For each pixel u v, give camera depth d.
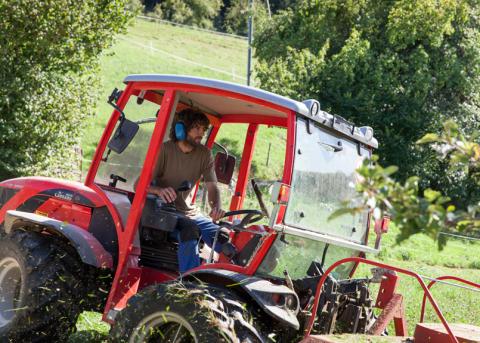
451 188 39.41
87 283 8.04
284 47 44.03
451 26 42.34
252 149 8.78
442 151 3.81
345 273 8.08
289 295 6.75
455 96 42.44
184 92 8.08
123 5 20.73
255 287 6.42
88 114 22.30
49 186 8.82
